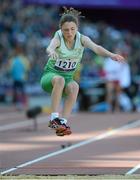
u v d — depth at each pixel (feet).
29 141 101.50
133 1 192.75
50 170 70.44
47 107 161.89
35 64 178.60
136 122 133.59
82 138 105.19
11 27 191.11
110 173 68.08
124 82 162.91
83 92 162.71
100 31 198.70
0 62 181.78
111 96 161.68
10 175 66.54
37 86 168.76
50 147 93.66
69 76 66.69
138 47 200.95
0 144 97.76
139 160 79.25
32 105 165.68
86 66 169.89
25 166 73.67
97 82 163.12
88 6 191.11
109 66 160.97
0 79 177.78
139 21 212.64
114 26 212.23
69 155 84.33
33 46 184.24
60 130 65.62
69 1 188.85
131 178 64.28
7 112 160.35
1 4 196.34
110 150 89.61
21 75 165.89
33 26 194.29
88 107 163.12
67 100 66.33
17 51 167.53
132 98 167.02
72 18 64.39
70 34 64.28
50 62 66.08
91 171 69.62
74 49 65.10
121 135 109.70
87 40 65.36
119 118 143.43
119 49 170.30
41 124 129.80
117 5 192.13
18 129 120.57
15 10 197.77
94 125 127.24
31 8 201.57
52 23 198.80
